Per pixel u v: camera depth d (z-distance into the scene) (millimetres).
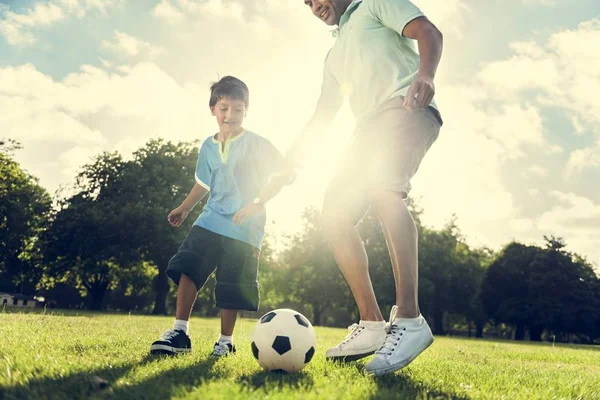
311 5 3592
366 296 3271
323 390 2064
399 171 2951
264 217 4121
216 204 4066
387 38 3191
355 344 3209
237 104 4156
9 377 2016
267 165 4137
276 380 2424
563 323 49156
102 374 2279
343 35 3396
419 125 3010
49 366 2361
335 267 47062
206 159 4258
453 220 53750
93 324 7867
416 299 2908
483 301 52625
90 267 39531
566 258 50719
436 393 2344
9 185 40469
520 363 5539
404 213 2945
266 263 44688
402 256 2895
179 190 38781
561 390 2848
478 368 4062
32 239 42406
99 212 37562
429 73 2840
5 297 63156
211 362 3020
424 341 2859
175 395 1811
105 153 41344
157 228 35719
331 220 3301
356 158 3191
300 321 2965
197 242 3898
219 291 3906
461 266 51219
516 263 51969
